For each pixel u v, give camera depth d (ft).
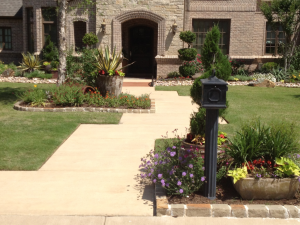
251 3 59.47
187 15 59.52
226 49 61.41
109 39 58.18
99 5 57.31
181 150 16.66
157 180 15.75
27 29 67.56
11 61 73.92
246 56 60.80
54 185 16.37
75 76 41.39
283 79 55.01
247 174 14.80
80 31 62.59
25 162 19.10
